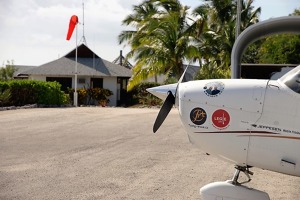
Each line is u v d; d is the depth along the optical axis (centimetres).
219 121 500
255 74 845
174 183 677
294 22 630
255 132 488
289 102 477
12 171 734
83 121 1467
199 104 510
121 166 788
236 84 505
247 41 680
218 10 3016
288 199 612
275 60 2425
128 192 623
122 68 3366
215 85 511
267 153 487
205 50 2788
